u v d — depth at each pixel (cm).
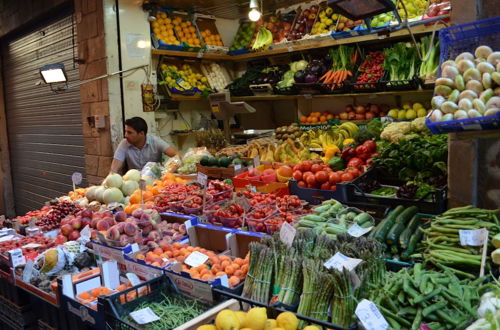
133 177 443
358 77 614
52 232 370
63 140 789
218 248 323
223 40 799
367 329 175
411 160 338
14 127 995
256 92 714
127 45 638
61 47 751
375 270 209
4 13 907
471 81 218
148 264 265
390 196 319
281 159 487
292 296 210
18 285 309
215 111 609
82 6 657
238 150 539
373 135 451
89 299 253
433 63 529
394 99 645
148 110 668
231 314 186
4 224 419
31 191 955
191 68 746
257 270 225
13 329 330
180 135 734
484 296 184
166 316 221
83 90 686
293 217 309
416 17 538
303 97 705
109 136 639
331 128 552
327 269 207
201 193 377
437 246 237
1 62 1001
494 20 236
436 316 179
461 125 218
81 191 463
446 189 301
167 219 364
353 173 354
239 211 332
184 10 724
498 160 272
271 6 736
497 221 242
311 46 652
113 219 323
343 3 258
